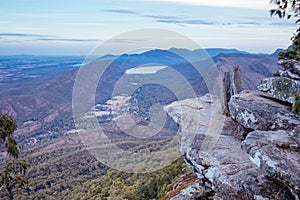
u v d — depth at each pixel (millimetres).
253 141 3627
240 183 3613
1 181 6953
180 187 5797
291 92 4449
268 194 3312
